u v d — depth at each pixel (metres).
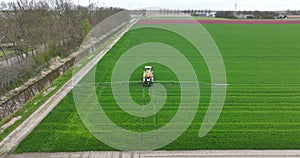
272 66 33.38
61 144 16.45
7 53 36.00
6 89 25.83
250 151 15.77
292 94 24.11
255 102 22.39
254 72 30.78
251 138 17.08
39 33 35.97
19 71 28.56
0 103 23.55
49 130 18.05
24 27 34.16
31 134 17.58
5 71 26.61
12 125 18.80
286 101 22.59
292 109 21.12
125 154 15.47
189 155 15.40
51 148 16.05
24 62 31.27
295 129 18.16
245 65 33.81
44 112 20.67
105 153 15.55
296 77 28.92
